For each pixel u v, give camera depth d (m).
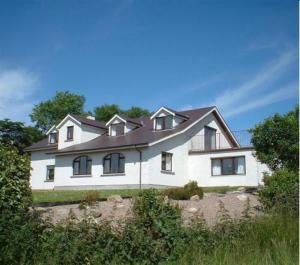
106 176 31.52
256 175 29.80
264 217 9.27
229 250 7.53
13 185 9.16
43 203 14.92
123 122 35.09
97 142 34.62
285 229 8.40
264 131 18.30
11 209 8.76
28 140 52.31
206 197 16.14
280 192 11.69
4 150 9.41
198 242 7.70
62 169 34.41
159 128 33.44
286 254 7.13
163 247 7.46
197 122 33.41
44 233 7.29
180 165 32.22
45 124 65.62
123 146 30.38
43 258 6.85
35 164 39.66
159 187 30.11
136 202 8.37
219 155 31.64
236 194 16.88
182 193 15.74
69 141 36.56
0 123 50.03
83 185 32.78
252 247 7.61
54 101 66.88
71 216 7.55
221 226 8.37
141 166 29.88
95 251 6.91
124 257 7.01
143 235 7.32
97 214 10.97
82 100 68.94
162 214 7.89
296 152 17.56
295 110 18.66
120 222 7.70
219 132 36.34
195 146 33.69
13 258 6.86
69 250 6.77
